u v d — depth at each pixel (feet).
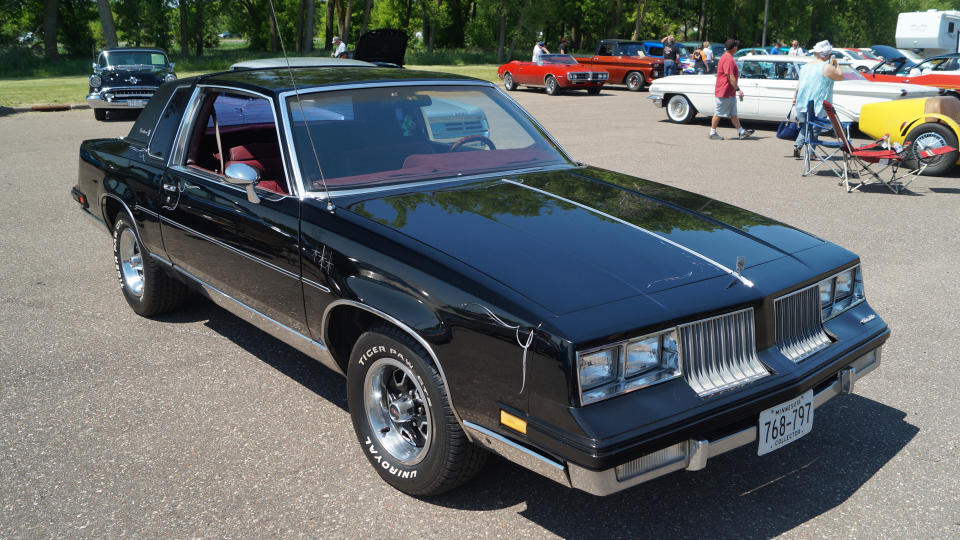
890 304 17.15
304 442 11.32
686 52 98.22
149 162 14.48
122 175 15.19
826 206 27.14
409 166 12.03
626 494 9.97
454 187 11.52
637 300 8.32
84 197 17.30
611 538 9.04
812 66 33.86
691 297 8.54
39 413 12.16
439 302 8.66
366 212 10.34
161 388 13.08
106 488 10.10
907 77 55.88
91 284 18.69
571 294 8.30
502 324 8.09
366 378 10.03
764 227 10.87
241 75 13.51
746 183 31.32
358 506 9.70
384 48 38.88
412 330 8.85
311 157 11.38
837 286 10.29
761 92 48.29
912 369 13.74
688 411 8.07
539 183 11.91
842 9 224.33
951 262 20.33
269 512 9.57
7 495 9.93
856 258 10.56
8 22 160.04
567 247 9.35
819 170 34.55
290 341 11.61
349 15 170.19
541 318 7.90
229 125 13.10
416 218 10.14
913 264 20.16
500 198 11.03
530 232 9.76
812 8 209.97
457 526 9.27
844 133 29.89
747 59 49.90
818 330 9.95
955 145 32.89
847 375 9.83
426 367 8.95
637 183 12.55
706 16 193.98
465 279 8.62
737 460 10.82
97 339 15.24
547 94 79.77
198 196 12.81
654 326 8.09
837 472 10.43
